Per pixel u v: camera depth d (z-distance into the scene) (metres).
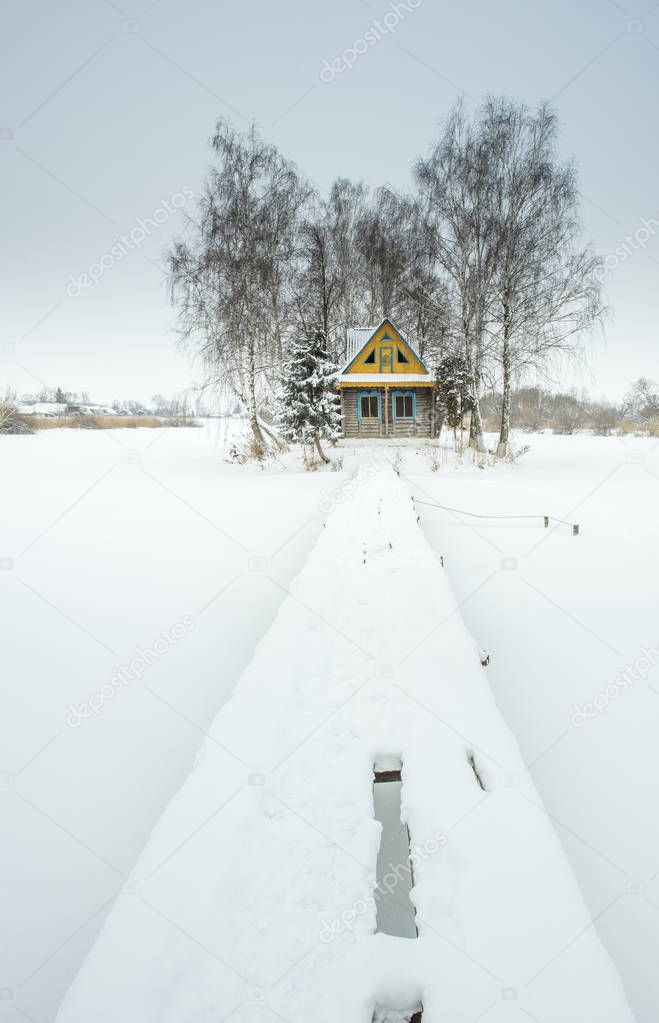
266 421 20.19
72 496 12.01
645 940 1.85
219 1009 1.34
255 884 1.73
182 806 2.01
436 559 5.12
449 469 15.56
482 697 2.73
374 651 3.31
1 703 3.59
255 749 2.35
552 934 1.46
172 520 9.41
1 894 2.12
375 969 1.42
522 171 15.04
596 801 2.52
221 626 4.84
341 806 2.08
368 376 21.33
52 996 1.72
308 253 19.09
